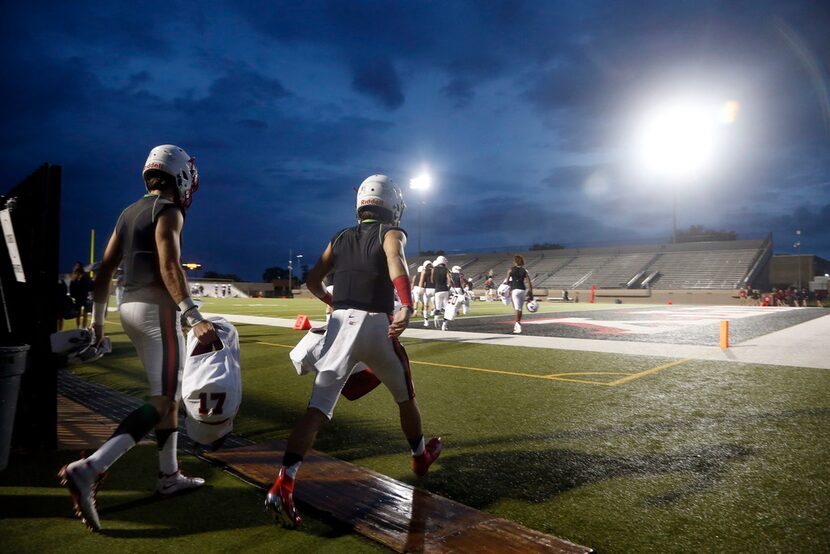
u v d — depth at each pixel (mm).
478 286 47156
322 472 3008
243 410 4637
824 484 2768
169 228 2510
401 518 2412
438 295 12633
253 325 13391
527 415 4266
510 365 6672
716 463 3107
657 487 2775
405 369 2611
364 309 2502
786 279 51094
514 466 3127
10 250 3314
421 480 2941
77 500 2168
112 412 4547
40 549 2172
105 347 2855
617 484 2828
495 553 2104
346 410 4512
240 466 3096
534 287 44188
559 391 5125
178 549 2189
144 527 2389
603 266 44219
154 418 2432
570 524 2387
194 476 3037
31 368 3395
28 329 3410
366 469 3057
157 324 2547
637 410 4371
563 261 47156
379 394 5109
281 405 4816
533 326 12711
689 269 40000
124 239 2635
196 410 2510
